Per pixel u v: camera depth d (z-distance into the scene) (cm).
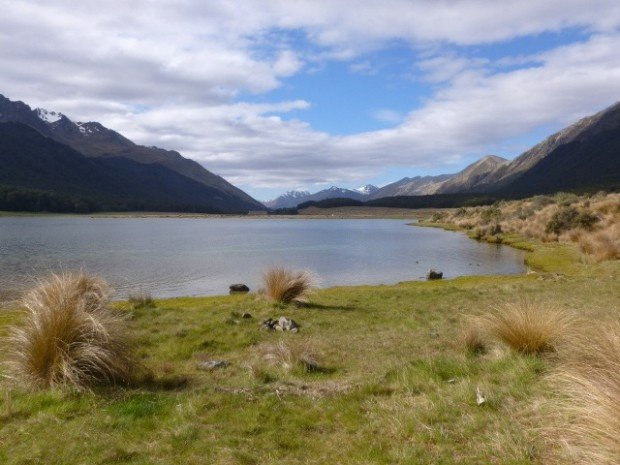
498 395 539
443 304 1439
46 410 540
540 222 5388
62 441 468
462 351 783
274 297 1442
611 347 517
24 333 653
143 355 880
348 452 446
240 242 5997
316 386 648
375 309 1381
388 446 454
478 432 462
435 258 4056
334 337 1008
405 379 625
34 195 18612
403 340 955
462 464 407
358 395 589
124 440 472
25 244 4969
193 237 6881
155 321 1157
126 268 3375
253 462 431
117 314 908
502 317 776
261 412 544
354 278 3005
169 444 463
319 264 3731
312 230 9338
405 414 515
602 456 362
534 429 446
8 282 2411
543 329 709
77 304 684
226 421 522
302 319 1206
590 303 1257
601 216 4225
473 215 10150
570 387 472
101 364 645
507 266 3384
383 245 5512
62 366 608
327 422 519
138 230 8562
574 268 2531
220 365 790
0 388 603
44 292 762
